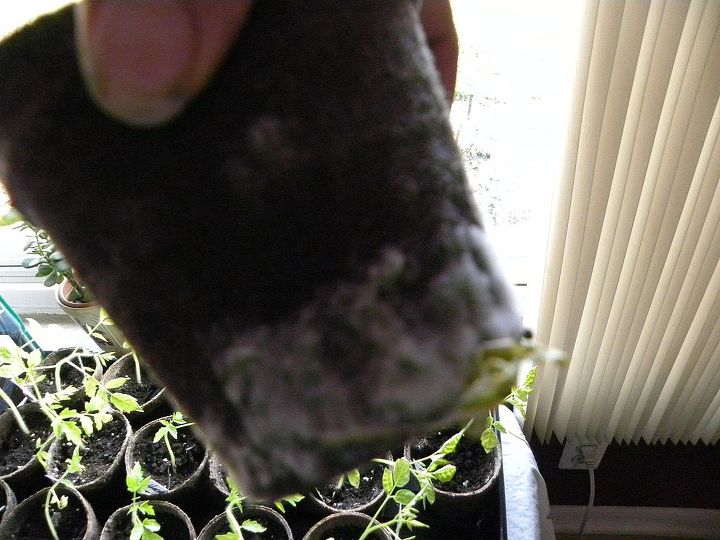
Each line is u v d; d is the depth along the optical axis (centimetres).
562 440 64
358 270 12
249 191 12
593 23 36
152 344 14
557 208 44
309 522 48
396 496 42
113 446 50
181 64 12
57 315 64
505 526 46
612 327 51
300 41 12
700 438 67
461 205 13
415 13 15
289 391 13
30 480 48
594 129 39
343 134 12
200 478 47
